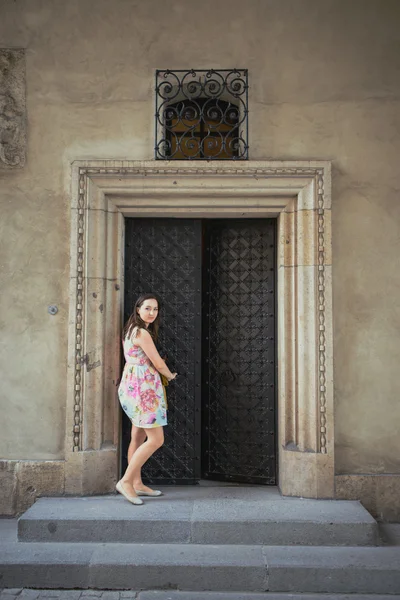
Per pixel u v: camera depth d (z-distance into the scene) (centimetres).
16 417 487
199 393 514
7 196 494
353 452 477
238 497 473
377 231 486
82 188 485
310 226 480
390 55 491
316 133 489
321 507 446
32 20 498
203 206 494
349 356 482
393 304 483
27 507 477
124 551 402
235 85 479
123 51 496
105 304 492
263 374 516
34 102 495
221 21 495
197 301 516
